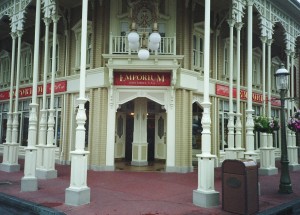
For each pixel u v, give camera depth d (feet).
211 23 54.34
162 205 25.40
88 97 48.55
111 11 47.75
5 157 46.62
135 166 48.70
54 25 43.68
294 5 55.11
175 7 48.19
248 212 22.98
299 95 77.30
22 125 63.26
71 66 53.26
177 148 45.16
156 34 36.11
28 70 63.93
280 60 72.64
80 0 50.88
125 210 23.71
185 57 47.78
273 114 69.36
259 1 48.91
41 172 38.06
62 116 53.06
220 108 55.88
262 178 42.75
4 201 28.25
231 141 40.16
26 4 48.34
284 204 27.14
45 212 23.45
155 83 45.73
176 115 45.78
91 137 46.39
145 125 50.75
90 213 22.82
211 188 25.98
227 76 57.31
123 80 45.75
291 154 54.39
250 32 37.50
